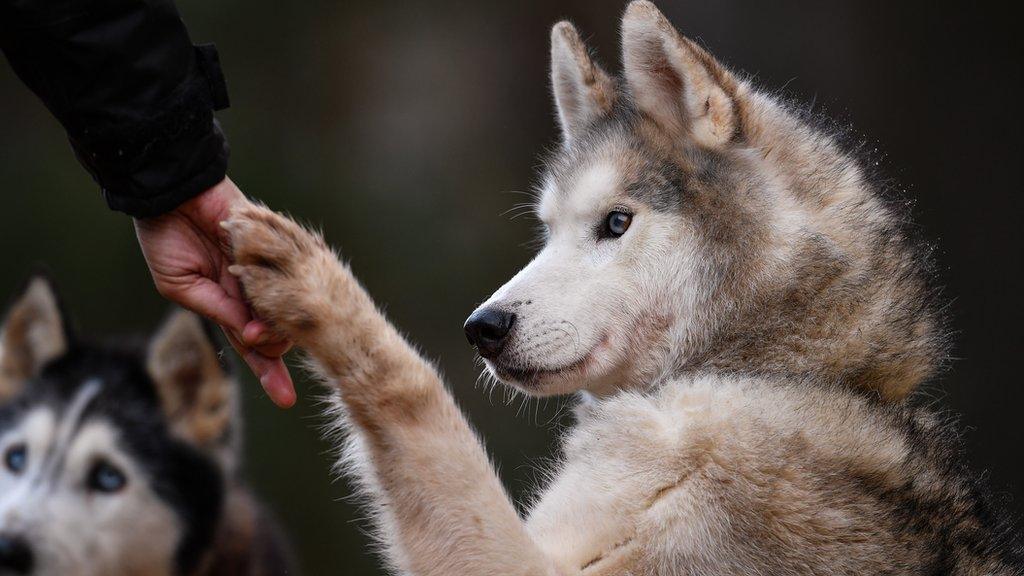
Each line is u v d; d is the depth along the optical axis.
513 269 18.94
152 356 6.51
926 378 6.16
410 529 5.26
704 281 6.27
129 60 5.16
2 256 17.41
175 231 5.57
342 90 19.73
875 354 6.00
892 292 6.12
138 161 5.27
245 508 6.86
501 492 5.32
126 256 17.55
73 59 5.12
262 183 18.77
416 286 18.58
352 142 19.61
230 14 19.25
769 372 6.04
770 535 5.37
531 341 6.36
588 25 20.33
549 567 5.24
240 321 5.66
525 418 17.00
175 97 5.26
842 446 5.50
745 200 6.25
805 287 6.08
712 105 6.32
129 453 6.29
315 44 19.67
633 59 6.54
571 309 6.39
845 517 5.36
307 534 15.48
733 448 5.43
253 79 19.36
